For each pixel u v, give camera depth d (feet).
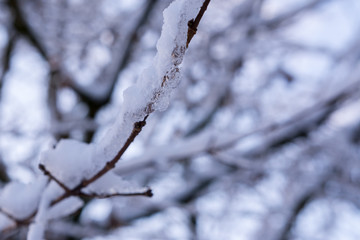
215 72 15.16
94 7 14.55
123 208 12.54
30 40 12.62
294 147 13.25
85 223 12.57
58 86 13.16
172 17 2.31
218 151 8.80
